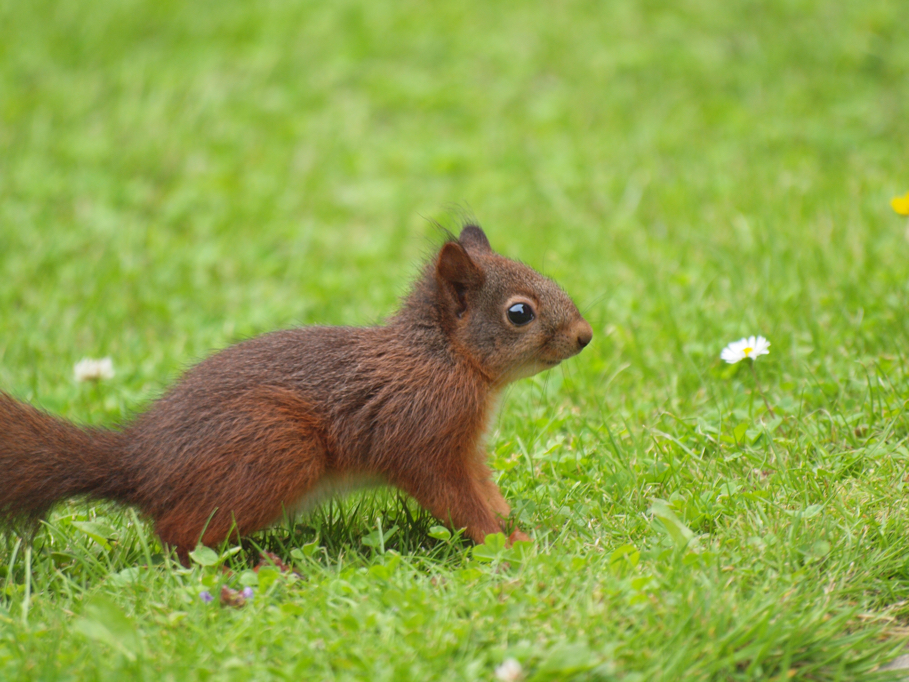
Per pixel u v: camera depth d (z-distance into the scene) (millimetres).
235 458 7371
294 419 7539
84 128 18688
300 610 6430
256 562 7781
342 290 14070
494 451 9445
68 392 11016
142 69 20281
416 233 16141
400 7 22828
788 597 6445
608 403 10312
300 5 22797
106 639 6031
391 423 7727
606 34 21484
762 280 12055
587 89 20031
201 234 15898
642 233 14773
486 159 18375
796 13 21172
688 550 7070
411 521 8188
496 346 8078
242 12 22375
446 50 21500
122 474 7641
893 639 6328
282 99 19969
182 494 7414
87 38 21062
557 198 16500
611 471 8617
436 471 7801
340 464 7824
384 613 6402
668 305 11836
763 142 17734
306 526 8156
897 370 9742
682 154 17562
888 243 12945
